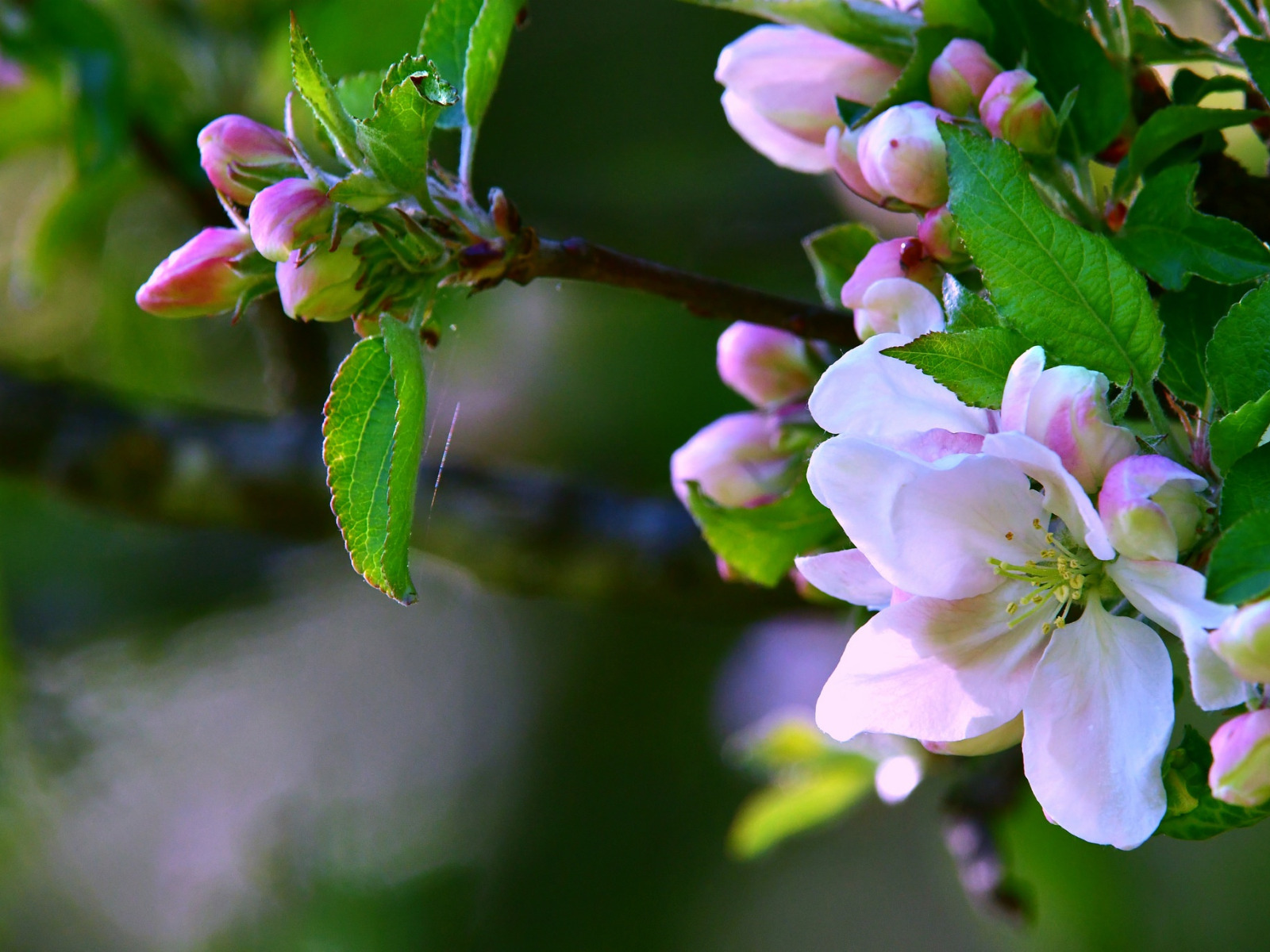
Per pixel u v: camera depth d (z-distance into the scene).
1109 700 0.83
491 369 1.48
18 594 1.41
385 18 1.06
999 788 0.96
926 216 0.85
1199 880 1.40
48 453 1.09
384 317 0.85
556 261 0.86
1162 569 0.82
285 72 1.09
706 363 1.45
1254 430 0.82
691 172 1.39
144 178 1.15
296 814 1.44
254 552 1.56
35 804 1.34
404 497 0.84
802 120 0.88
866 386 0.84
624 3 1.43
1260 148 0.95
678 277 0.86
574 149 1.41
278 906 1.39
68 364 1.36
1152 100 0.88
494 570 1.05
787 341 0.89
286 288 0.85
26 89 1.09
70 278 1.35
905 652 0.84
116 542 1.47
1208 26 0.91
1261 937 1.38
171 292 0.85
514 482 1.06
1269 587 0.81
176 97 1.11
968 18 0.87
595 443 1.46
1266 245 0.85
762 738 1.01
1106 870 1.10
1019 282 0.83
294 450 1.08
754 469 0.89
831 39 0.87
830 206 1.33
